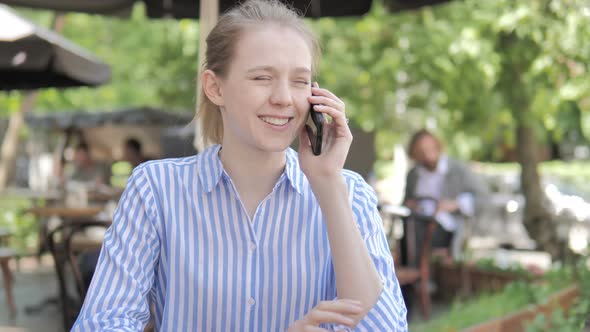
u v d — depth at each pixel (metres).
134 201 1.71
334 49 11.57
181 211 1.70
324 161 1.66
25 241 10.97
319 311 1.58
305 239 1.72
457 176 7.11
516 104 8.62
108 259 1.67
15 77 6.58
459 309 4.74
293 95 1.65
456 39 9.06
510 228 11.55
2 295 7.93
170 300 1.69
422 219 6.29
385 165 17.48
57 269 4.60
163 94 14.41
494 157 19.73
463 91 9.40
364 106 12.74
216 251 1.69
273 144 1.65
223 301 1.68
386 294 1.65
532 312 4.53
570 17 7.48
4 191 11.88
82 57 6.01
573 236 8.25
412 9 5.59
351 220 1.65
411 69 9.89
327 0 5.62
